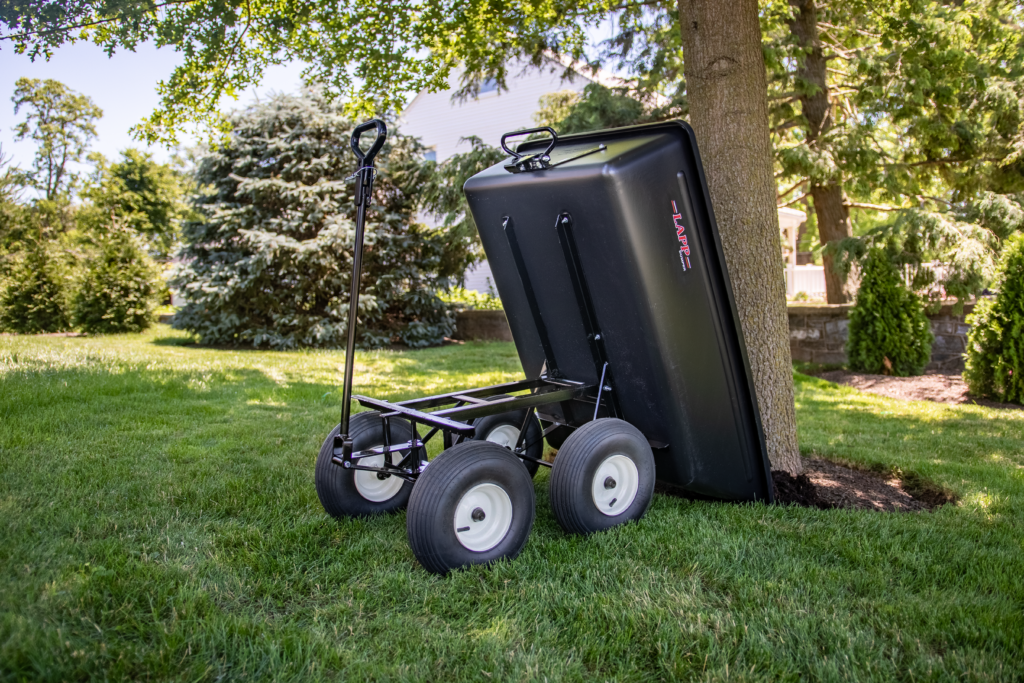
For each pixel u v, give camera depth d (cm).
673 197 333
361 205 301
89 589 253
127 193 3231
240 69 695
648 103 1166
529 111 2169
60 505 355
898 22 886
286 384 812
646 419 371
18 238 1580
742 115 423
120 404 639
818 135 1152
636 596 263
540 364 430
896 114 1066
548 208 350
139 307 1552
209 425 577
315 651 224
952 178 1164
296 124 1312
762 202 428
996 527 346
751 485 385
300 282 1239
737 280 434
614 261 333
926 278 934
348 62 694
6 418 545
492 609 257
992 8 987
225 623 235
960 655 222
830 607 256
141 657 213
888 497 413
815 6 1119
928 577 283
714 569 290
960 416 666
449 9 625
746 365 361
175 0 542
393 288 1308
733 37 417
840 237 1238
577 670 215
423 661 220
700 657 223
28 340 1241
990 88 1006
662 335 340
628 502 347
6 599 242
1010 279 734
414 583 277
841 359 1071
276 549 309
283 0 625
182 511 360
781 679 211
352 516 354
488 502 301
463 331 1529
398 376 914
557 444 470
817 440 547
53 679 200
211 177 1333
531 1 623
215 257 1270
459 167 1210
